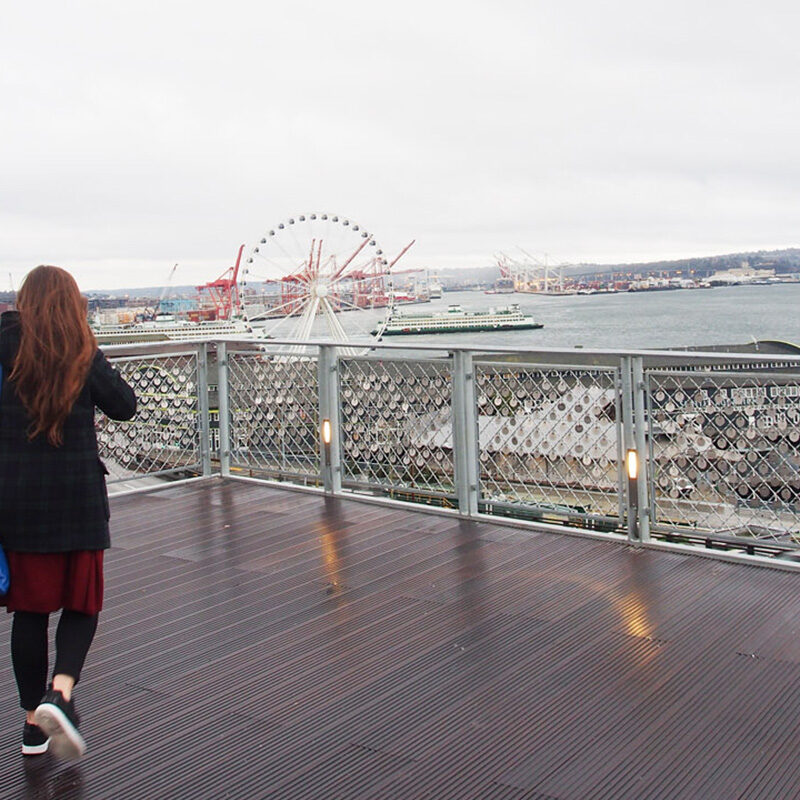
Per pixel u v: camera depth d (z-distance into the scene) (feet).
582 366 14.94
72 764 8.39
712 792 7.41
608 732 8.53
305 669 10.34
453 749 8.38
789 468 12.82
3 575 8.01
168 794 7.82
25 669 8.39
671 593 12.22
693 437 13.80
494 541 15.14
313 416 19.19
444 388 16.88
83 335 8.19
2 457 8.08
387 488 18.16
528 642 10.80
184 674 10.34
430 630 11.34
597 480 15.07
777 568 12.94
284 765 8.25
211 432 21.29
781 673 9.64
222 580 13.73
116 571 14.39
